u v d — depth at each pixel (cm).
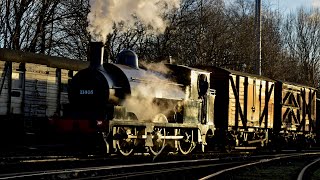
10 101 2002
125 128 1507
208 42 4094
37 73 2122
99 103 1502
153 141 1595
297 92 2903
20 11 3222
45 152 1661
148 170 1198
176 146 1734
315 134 3156
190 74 1814
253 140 2433
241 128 2334
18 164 1194
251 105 2422
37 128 2036
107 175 1035
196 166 1329
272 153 2214
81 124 1441
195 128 1828
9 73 2003
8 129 1975
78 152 1666
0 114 1966
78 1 3347
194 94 1839
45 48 3416
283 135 2692
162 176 1076
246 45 4341
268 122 2581
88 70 1548
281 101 2683
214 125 2170
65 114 1564
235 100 2292
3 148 1805
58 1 3338
